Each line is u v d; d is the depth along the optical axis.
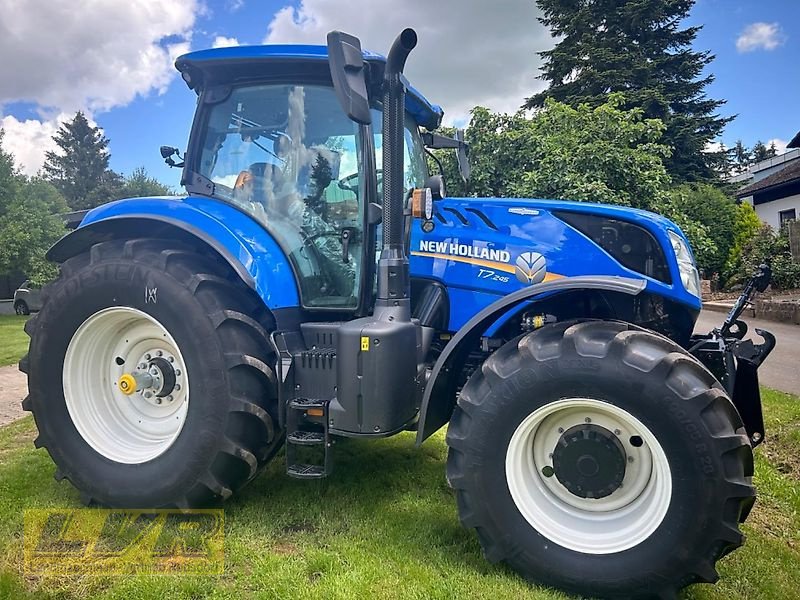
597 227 2.91
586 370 2.30
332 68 2.56
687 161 23.97
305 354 2.89
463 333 2.64
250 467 2.84
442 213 3.17
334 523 2.90
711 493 2.15
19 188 20.05
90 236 3.29
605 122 8.79
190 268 2.94
